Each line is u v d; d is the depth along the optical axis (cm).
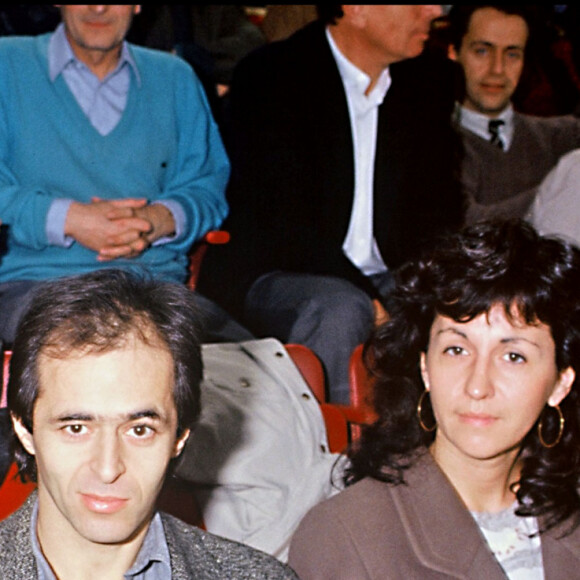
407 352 195
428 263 188
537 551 193
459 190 396
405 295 191
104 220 315
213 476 236
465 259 182
